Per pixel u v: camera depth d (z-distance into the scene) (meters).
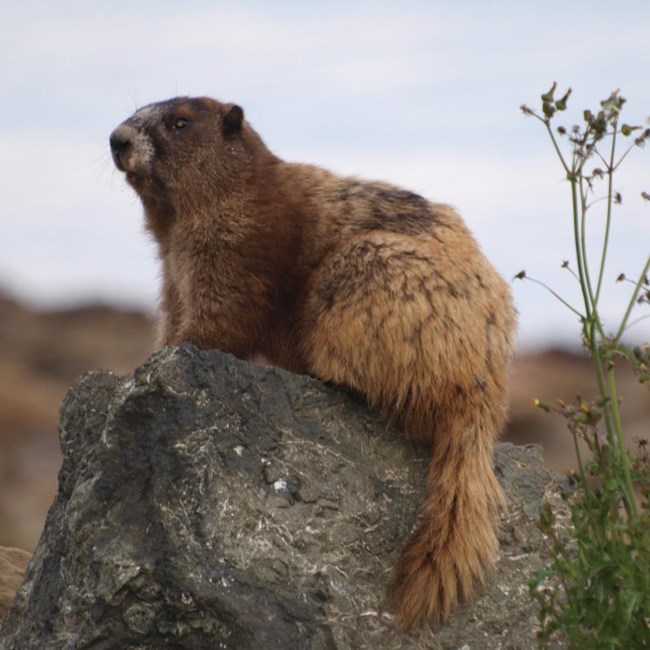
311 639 14.84
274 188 19.83
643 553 13.63
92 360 63.53
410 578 15.72
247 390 16.42
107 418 16.36
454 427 17.12
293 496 15.99
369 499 16.52
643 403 46.12
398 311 17.55
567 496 14.74
